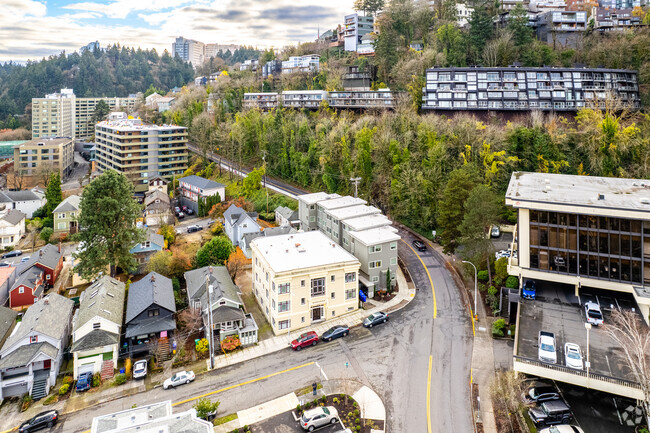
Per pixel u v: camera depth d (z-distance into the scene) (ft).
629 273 124.26
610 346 106.83
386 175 242.78
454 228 173.78
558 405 97.76
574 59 294.66
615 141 209.46
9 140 558.56
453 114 275.39
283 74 435.53
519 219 136.46
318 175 276.82
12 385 115.03
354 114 321.32
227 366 123.54
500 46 293.43
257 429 97.81
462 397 107.34
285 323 139.74
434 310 150.71
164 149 362.12
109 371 122.01
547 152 219.20
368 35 453.99
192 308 145.89
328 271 144.77
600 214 123.24
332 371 118.83
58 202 282.56
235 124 345.92
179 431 80.12
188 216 285.64
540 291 140.15
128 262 174.29
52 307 137.90
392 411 102.99
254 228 219.00
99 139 407.03
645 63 271.49
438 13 376.27
